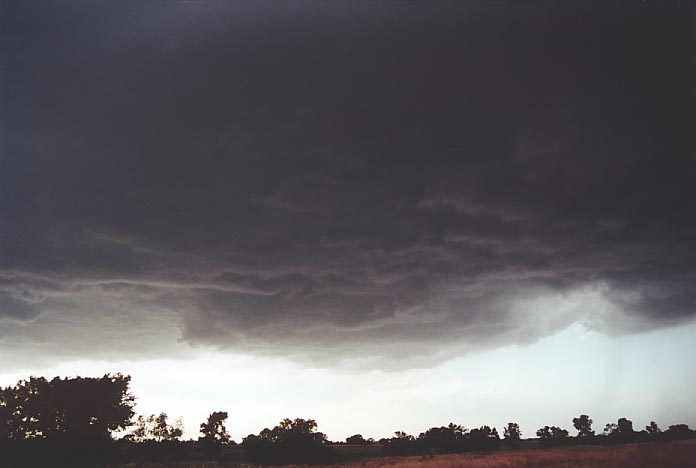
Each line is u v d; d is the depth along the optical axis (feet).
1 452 96.78
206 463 114.52
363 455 177.06
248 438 136.67
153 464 107.04
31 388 101.24
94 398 101.76
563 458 89.15
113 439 104.37
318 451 136.77
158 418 113.39
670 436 141.49
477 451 181.98
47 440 98.89
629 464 76.23
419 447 193.47
